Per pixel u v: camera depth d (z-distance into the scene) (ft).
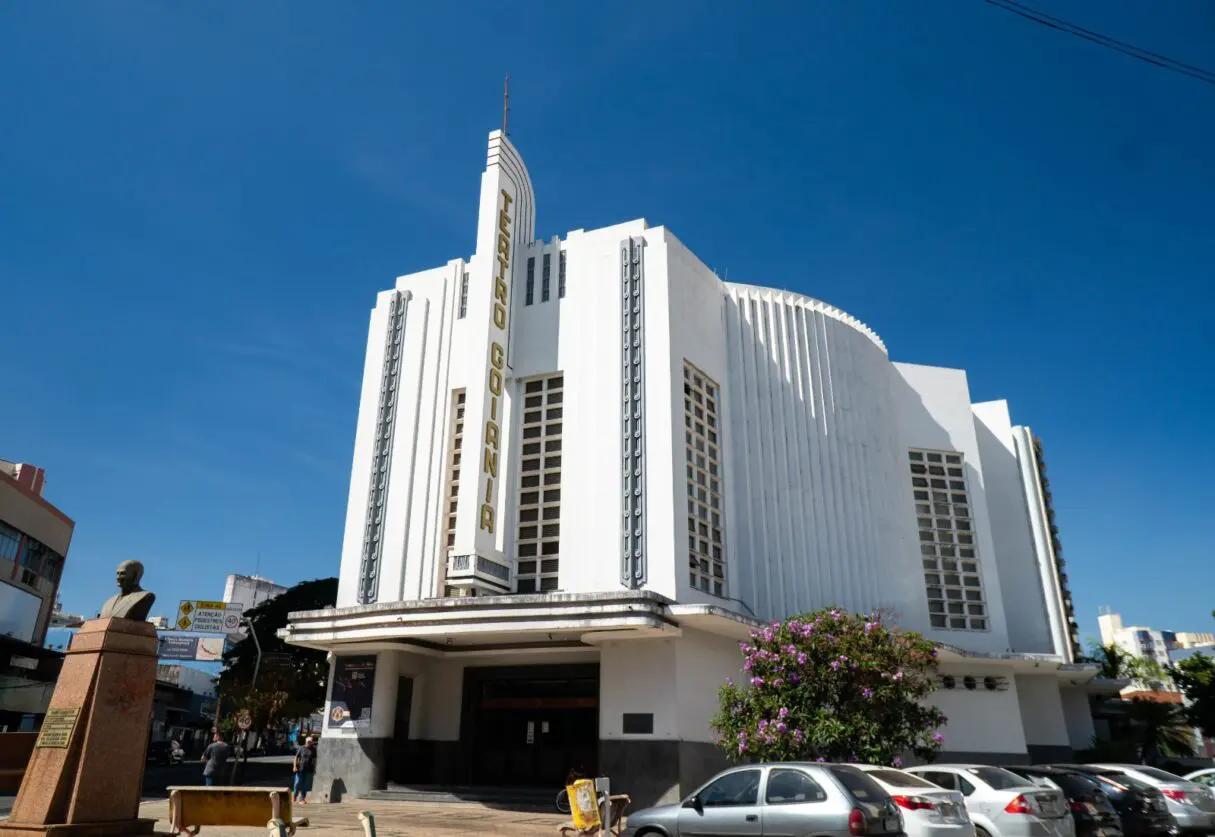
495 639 71.67
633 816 40.52
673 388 76.38
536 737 75.41
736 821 36.63
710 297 87.45
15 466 157.58
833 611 62.23
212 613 263.29
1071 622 119.14
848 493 91.56
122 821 35.60
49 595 145.79
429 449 83.56
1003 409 114.83
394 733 74.69
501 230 84.38
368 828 30.63
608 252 82.53
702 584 74.38
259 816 36.01
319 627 71.31
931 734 61.00
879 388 100.73
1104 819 47.16
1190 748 117.50
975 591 98.43
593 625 62.18
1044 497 123.54
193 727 234.58
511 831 52.44
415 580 79.30
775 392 90.22
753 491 84.38
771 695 59.06
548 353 82.12
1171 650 220.02
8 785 41.78
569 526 74.84
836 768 36.09
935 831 36.37
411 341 88.53
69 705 36.29
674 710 64.34
